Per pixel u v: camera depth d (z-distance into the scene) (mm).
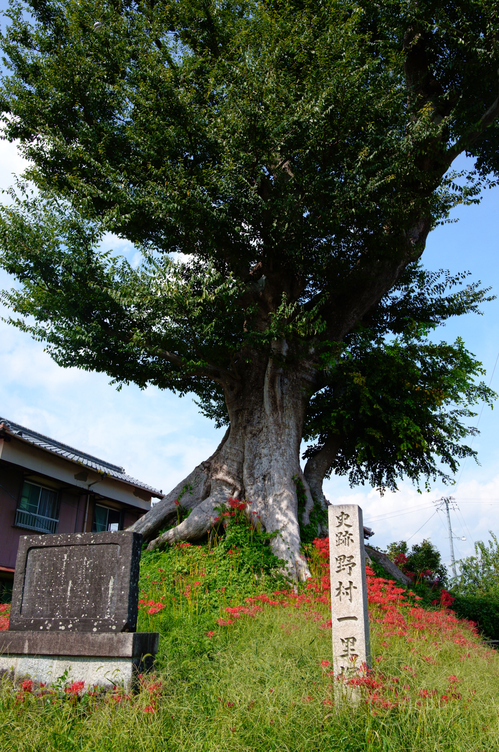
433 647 6574
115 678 5211
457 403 13180
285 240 11391
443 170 13031
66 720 4695
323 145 11023
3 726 4461
